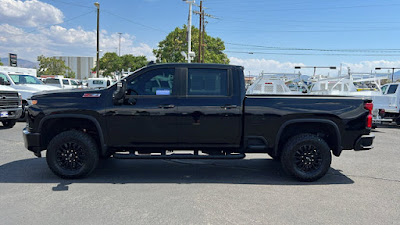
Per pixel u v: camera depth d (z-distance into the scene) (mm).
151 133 5090
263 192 4668
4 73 13680
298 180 5230
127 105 5051
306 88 18625
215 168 6102
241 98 5133
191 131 5094
